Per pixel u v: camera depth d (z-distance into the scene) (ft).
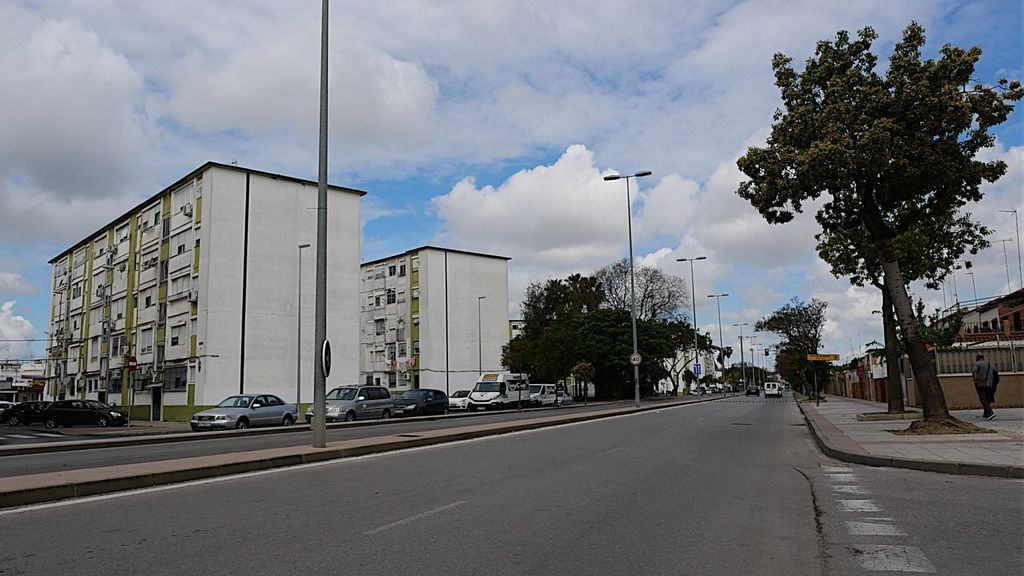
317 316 51.39
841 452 44.21
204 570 19.20
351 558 20.43
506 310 238.48
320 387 50.11
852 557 20.49
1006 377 93.04
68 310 221.05
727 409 129.39
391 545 21.99
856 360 195.93
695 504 29.25
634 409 117.60
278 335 154.92
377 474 38.83
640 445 55.57
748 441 59.06
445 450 52.95
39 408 133.28
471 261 231.30
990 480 34.27
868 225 59.77
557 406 178.50
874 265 82.07
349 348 167.63
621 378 242.17
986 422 63.36
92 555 20.77
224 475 38.32
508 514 27.02
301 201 162.61
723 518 26.30
